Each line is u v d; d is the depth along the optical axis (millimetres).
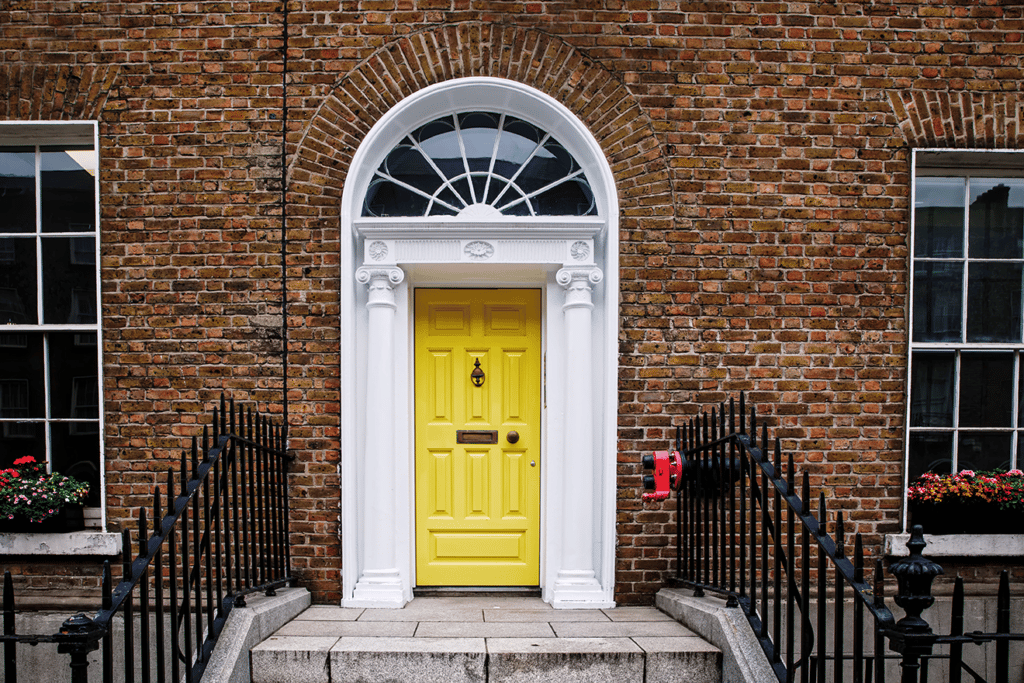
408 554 3951
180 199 3875
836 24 3959
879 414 3908
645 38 3926
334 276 3873
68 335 4062
